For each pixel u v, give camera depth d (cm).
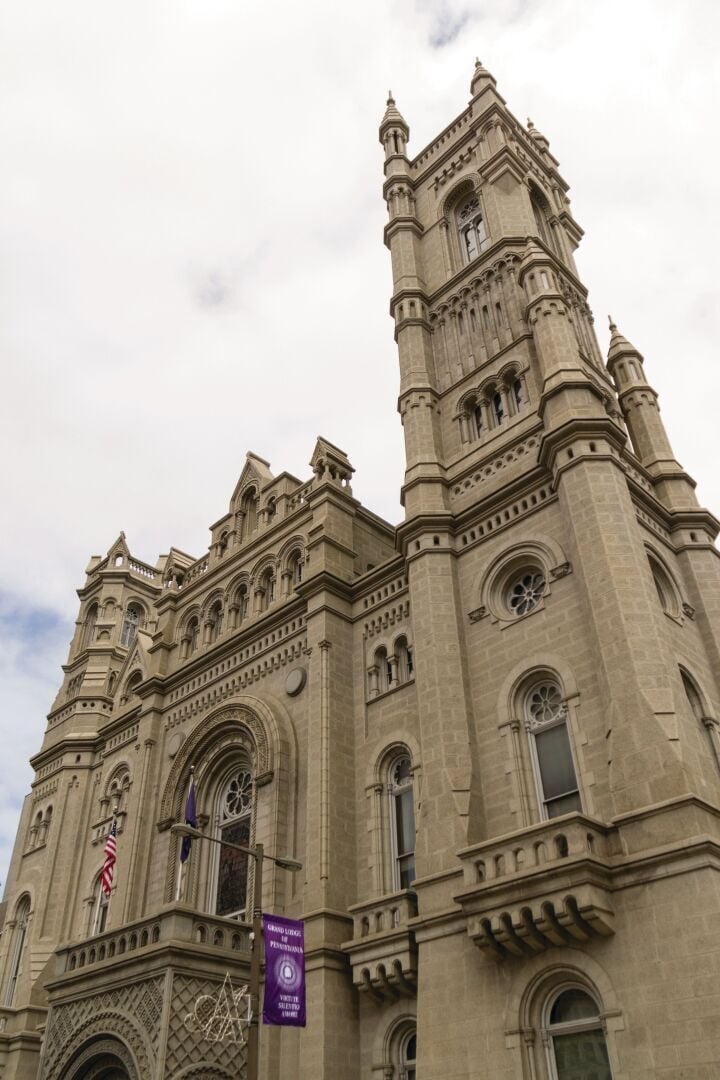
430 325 3566
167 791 3425
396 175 4125
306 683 3067
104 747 4253
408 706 2752
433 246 3819
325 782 2705
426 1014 2066
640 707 2002
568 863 1825
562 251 3834
